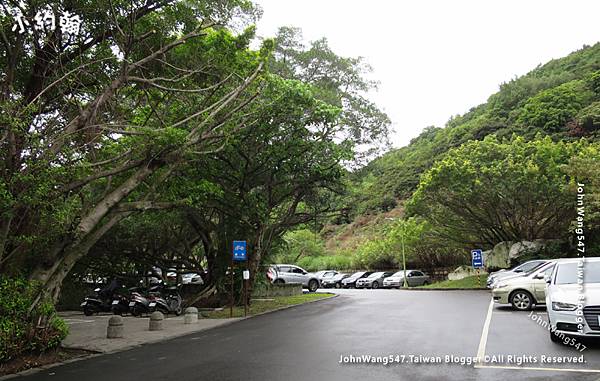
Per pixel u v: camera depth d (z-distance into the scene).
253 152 19.81
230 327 15.04
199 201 19.05
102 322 18.56
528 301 15.66
